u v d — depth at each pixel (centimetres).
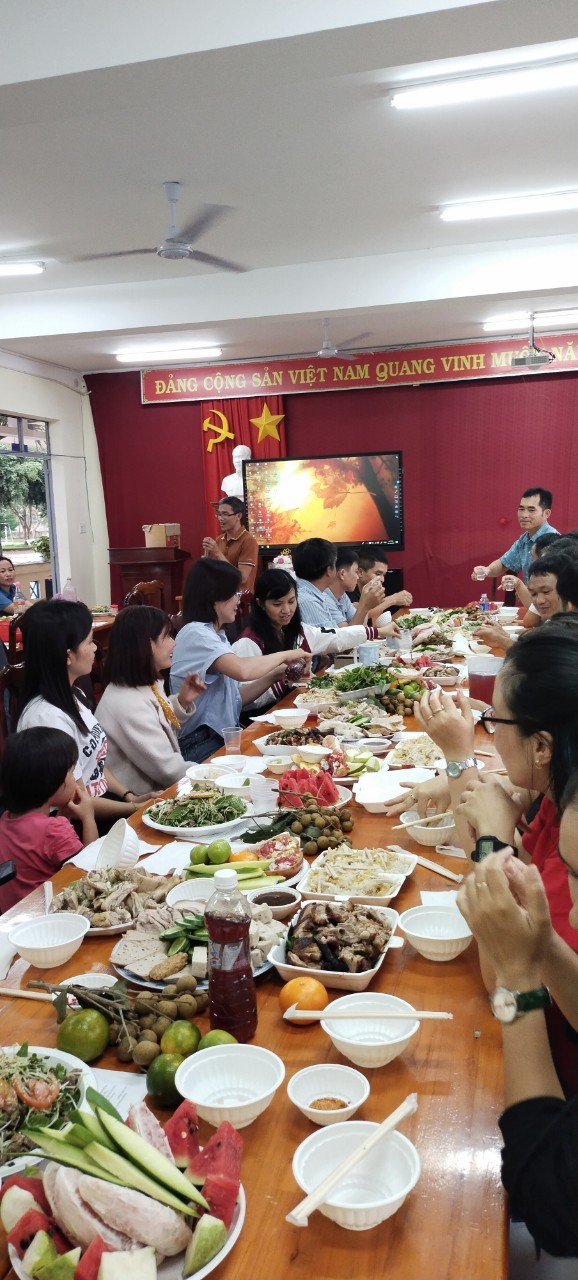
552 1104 100
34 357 860
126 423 956
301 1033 129
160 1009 128
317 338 830
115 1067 123
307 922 147
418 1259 90
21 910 171
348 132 391
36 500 911
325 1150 101
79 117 362
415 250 602
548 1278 132
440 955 147
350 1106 106
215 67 287
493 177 456
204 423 924
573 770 122
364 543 841
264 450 918
